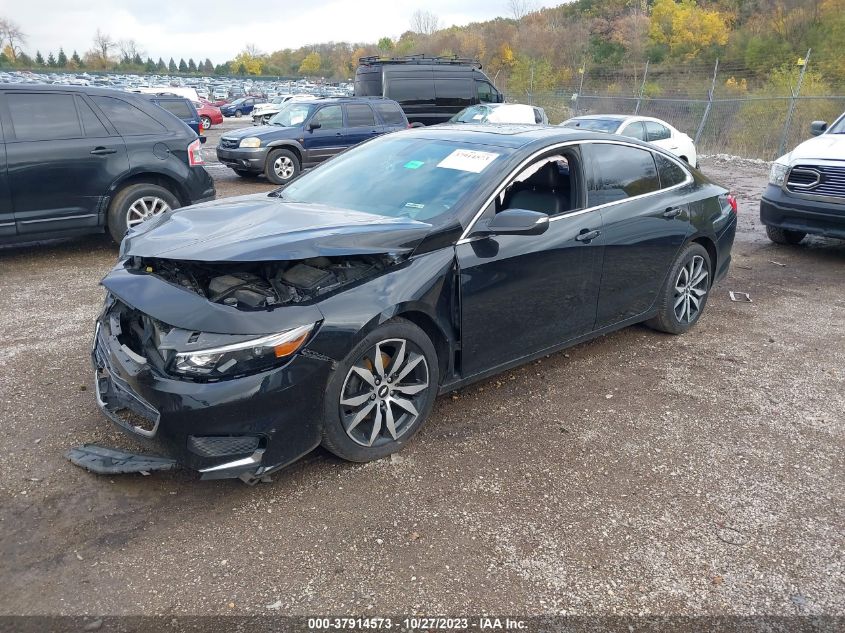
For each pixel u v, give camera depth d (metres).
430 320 3.42
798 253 8.52
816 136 8.92
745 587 2.62
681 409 4.08
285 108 14.98
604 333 4.63
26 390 3.97
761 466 3.49
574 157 4.23
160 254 3.02
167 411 2.75
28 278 6.36
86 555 2.64
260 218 3.52
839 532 2.97
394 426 3.35
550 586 2.58
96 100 6.95
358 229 3.23
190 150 7.55
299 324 2.88
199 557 2.66
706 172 16.91
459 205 3.63
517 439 3.65
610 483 3.28
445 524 2.91
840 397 4.32
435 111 18.72
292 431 2.94
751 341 5.27
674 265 4.97
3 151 6.32
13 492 3.01
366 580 2.57
